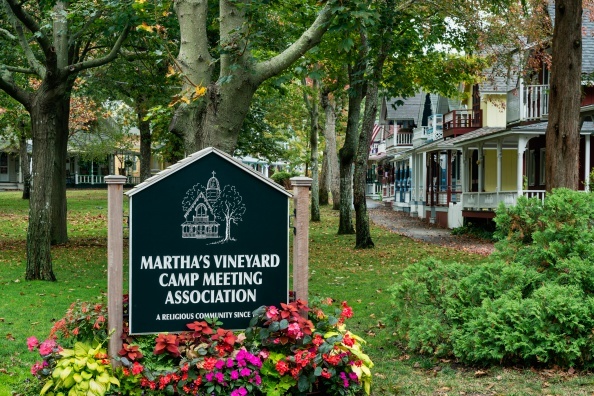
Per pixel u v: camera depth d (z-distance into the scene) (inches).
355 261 735.1
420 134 1804.9
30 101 570.9
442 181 1681.8
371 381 272.5
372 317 411.5
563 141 488.4
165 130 1060.5
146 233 242.2
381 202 2365.9
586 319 284.4
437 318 323.9
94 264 698.2
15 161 2719.0
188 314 245.1
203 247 246.8
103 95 958.4
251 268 251.0
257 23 469.1
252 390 231.0
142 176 1350.9
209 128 416.2
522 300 300.8
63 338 259.3
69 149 2246.6
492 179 1375.5
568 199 341.1
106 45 778.8
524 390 261.0
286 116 1412.4
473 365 298.7
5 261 719.1
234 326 249.1
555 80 490.9
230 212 249.4
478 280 324.8
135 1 459.8
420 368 298.7
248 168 250.2
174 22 617.0
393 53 859.4
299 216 257.9
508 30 852.6
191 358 231.1
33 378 266.5
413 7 848.9
